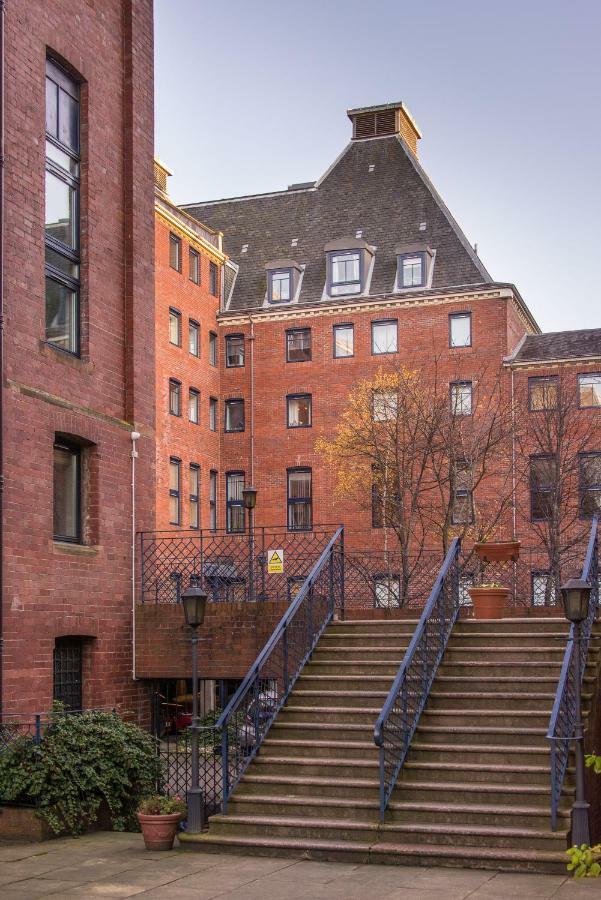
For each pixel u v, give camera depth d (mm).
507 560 17484
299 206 57781
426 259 50969
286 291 53188
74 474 17766
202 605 13164
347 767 13117
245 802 12836
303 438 51031
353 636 15547
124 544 18438
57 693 16797
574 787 12227
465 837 11602
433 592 14219
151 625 18312
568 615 12188
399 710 13609
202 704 36344
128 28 19891
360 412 44844
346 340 50938
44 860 12141
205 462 50969
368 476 43812
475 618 16172
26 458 15922
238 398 52438
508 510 42094
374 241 54125
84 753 14133
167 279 48219
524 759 12727
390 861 11555
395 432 38750
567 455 41750
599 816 13305
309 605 15594
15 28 16422
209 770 16906
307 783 12906
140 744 15086
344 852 11727
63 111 18203
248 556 20281
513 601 25531
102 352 18469
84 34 18500
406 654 13109
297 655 16031
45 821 13430
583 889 10305
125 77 19797
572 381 46094
